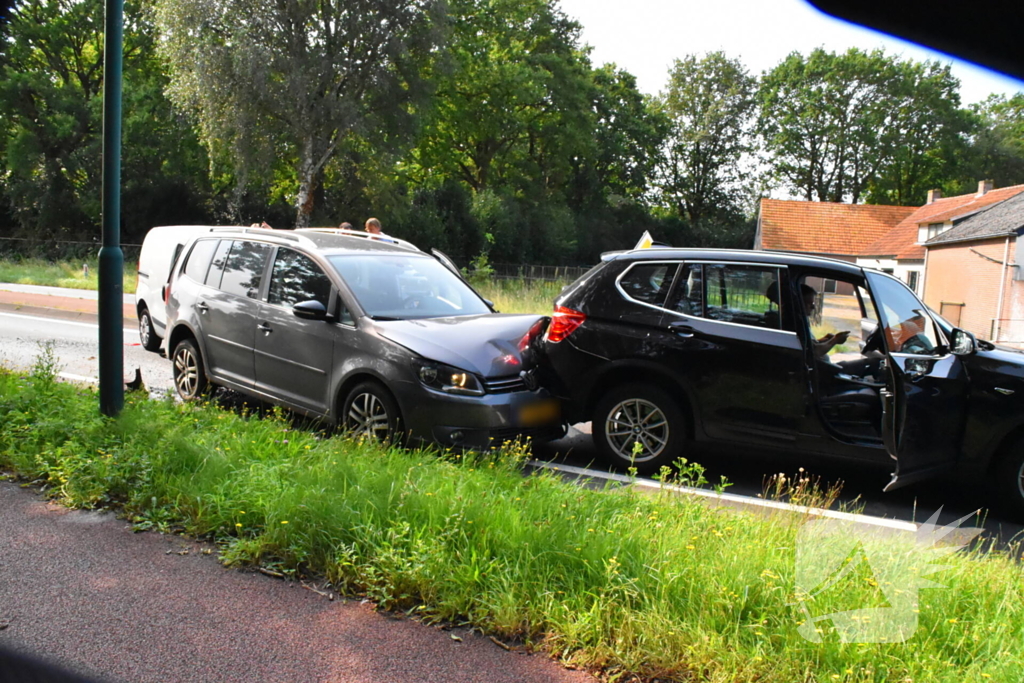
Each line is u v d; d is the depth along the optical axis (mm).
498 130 53562
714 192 69312
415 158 54281
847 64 61562
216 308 7598
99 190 39312
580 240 61625
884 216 50812
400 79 37125
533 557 3742
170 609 3477
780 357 5809
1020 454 5336
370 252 7320
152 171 40938
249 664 3059
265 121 35719
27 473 5156
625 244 65750
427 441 5883
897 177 61406
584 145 57938
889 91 60875
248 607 3520
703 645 3064
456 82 50312
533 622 3320
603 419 6383
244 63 33031
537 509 4320
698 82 68438
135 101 39938
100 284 6137
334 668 3045
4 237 40125
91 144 39156
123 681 2916
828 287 6031
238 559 3939
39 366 7512
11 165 38625
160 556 4035
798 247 48688
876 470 6691
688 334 6070
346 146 37312
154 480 4789
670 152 70062
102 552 4059
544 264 56719
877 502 5840
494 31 52344
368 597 3623
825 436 5703
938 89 60156
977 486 6297
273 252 7422
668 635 3148
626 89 68125
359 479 4652
